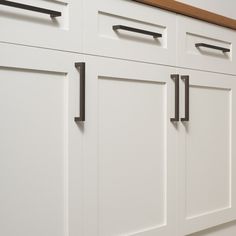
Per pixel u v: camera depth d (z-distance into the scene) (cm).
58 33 113
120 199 133
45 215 111
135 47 137
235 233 189
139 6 138
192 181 162
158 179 147
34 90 108
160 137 148
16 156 104
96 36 124
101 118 126
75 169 118
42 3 109
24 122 106
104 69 126
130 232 137
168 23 150
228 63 179
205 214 167
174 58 153
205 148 169
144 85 142
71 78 116
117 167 132
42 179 110
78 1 118
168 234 151
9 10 102
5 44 101
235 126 184
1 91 101
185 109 154
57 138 114
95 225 124
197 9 160
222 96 178
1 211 102
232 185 182
